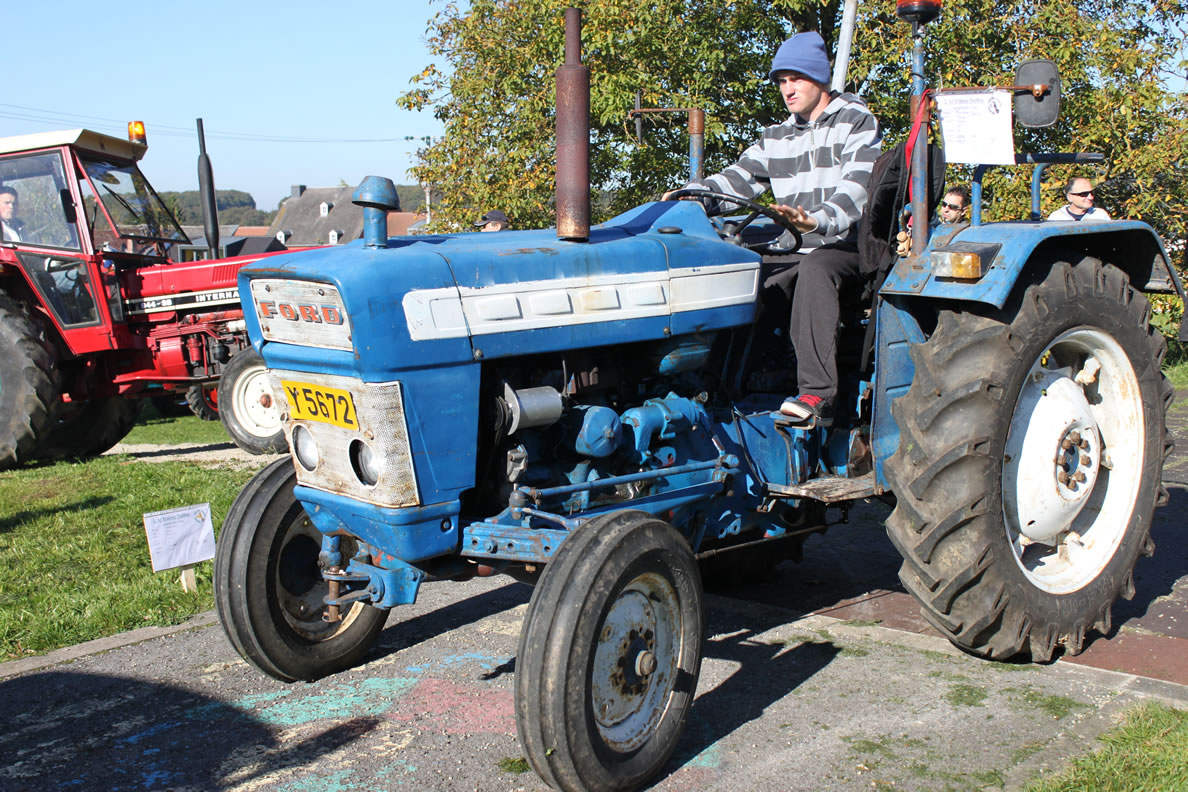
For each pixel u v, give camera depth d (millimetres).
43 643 3818
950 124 3283
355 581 3336
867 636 3695
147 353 9242
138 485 6965
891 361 3475
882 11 11984
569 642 2406
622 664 2596
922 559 3213
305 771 2785
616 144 12625
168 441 10195
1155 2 12336
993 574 3174
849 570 4641
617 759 2539
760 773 2680
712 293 3328
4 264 8781
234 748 2939
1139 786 2447
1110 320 3553
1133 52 11703
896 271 3383
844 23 4188
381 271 2629
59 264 8766
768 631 3783
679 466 3242
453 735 2992
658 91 12109
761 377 3896
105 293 8836
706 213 3953
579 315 2971
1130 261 3893
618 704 2594
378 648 3762
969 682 3221
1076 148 11914
